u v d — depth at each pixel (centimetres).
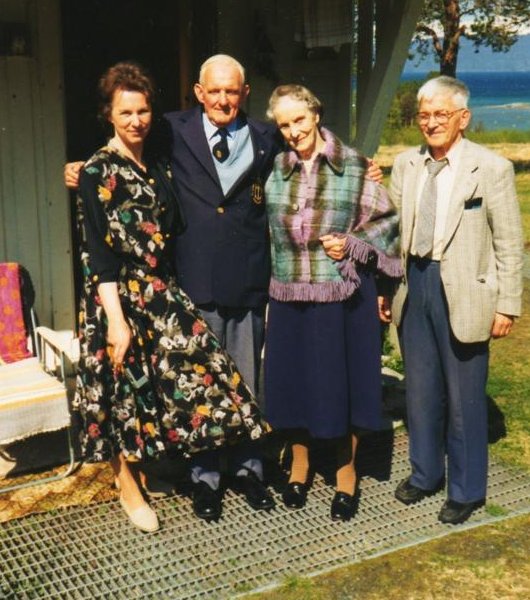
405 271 368
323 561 347
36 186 489
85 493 397
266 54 560
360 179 356
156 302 348
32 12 470
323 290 352
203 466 377
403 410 492
